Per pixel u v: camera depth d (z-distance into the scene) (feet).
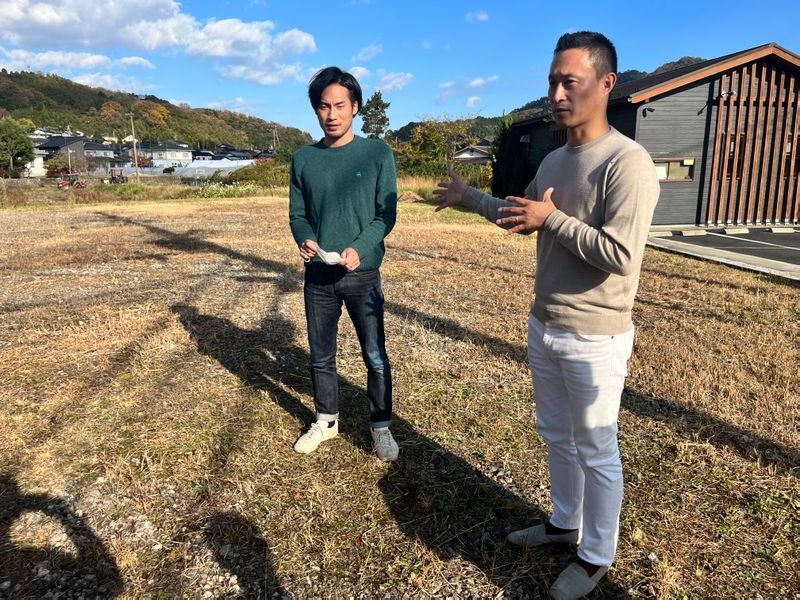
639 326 15.37
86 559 6.67
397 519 7.43
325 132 8.06
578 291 5.35
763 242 31.89
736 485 8.07
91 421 9.90
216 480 8.20
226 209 52.03
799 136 39.60
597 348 5.37
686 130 38.11
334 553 6.81
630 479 8.29
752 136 38.81
